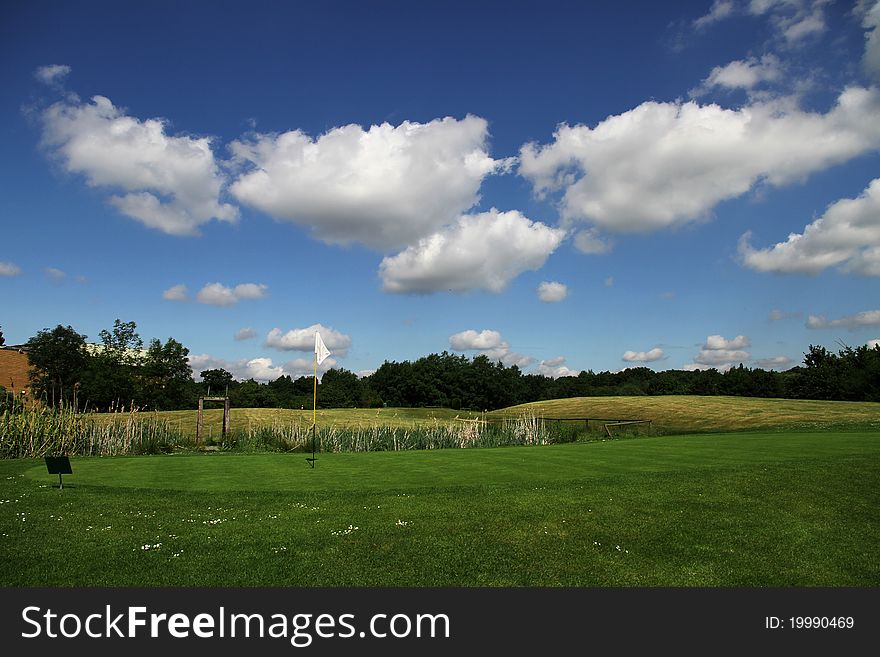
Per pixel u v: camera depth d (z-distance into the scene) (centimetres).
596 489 1406
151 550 996
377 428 3500
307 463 2003
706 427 4316
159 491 1460
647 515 1197
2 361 6962
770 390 8869
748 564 954
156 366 7338
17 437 2677
